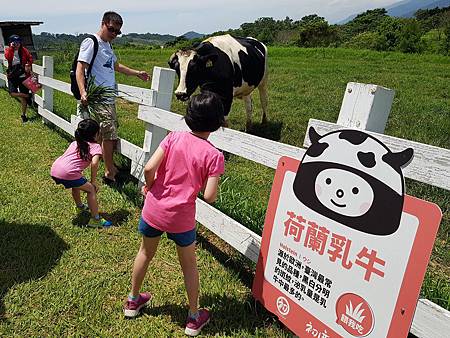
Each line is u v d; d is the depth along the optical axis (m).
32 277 3.23
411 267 1.99
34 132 7.45
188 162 2.55
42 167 5.64
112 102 5.02
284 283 2.65
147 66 20.31
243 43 7.57
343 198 2.31
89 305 2.96
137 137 6.92
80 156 3.93
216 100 2.54
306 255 2.50
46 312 2.88
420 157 2.12
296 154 2.70
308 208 2.50
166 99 4.52
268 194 5.05
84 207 4.37
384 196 2.13
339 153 2.37
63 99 10.54
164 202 2.60
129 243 3.83
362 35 44.59
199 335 2.75
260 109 9.78
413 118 8.34
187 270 2.72
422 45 33.59
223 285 3.25
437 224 1.90
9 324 2.75
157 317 2.89
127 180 5.36
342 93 11.78
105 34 5.02
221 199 4.23
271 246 2.76
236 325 2.85
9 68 8.24
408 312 1.99
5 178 5.18
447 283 3.32
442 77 16.50
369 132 2.25
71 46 25.03
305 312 2.50
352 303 2.24
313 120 2.61
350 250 2.26
